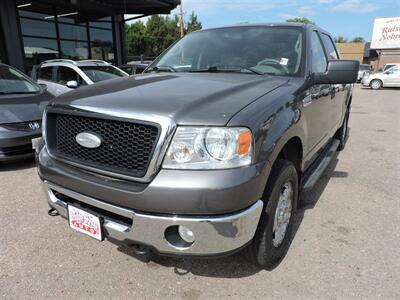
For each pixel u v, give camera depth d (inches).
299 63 116.8
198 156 72.4
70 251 106.6
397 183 169.6
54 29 526.9
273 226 89.6
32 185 161.0
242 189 72.6
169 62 137.1
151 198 72.9
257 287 91.0
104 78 312.5
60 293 88.3
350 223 126.6
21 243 110.7
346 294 88.4
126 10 605.9
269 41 127.9
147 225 75.5
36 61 509.7
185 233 76.5
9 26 464.1
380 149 238.7
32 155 189.2
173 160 73.0
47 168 91.4
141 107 77.5
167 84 97.6
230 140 72.6
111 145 79.8
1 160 179.3
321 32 154.9
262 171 76.9
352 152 229.5
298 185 114.7
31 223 123.6
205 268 98.7
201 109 76.4
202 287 91.0
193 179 71.4
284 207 99.3
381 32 1439.5
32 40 499.8
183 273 96.6
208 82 98.8
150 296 87.7
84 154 85.7
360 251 108.0
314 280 93.7
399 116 403.9
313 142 126.7
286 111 91.1
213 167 72.1
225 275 95.8
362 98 641.6
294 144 105.7
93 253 105.6
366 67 1274.6
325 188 161.5
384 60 1491.1
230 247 76.7
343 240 114.4
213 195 70.9
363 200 147.9
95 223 84.1
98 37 604.7
